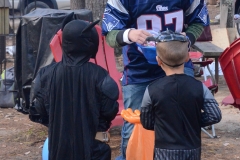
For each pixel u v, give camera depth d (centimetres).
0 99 754
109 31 370
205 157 525
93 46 328
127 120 370
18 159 524
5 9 753
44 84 333
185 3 383
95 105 322
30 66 597
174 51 311
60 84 325
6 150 554
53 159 329
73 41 321
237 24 1165
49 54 586
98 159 331
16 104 650
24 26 596
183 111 308
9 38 1184
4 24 755
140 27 377
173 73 319
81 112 322
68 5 1484
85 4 872
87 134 321
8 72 780
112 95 321
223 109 741
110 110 326
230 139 590
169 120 308
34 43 595
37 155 538
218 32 991
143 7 371
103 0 845
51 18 588
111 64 585
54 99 327
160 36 319
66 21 352
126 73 396
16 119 691
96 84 321
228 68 561
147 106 316
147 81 386
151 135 366
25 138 597
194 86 311
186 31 388
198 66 817
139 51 383
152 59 377
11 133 620
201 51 701
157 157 314
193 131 312
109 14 373
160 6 372
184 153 307
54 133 327
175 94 308
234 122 667
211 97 314
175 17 377
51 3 1409
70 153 325
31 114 448
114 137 589
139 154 368
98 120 325
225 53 557
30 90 597
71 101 323
